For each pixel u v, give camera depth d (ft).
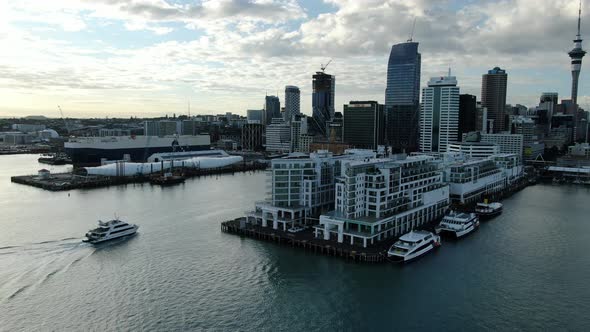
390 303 416.87
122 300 417.49
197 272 488.02
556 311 403.54
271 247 577.84
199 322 380.37
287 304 414.00
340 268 502.38
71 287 442.91
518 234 655.35
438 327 374.84
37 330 364.58
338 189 600.80
